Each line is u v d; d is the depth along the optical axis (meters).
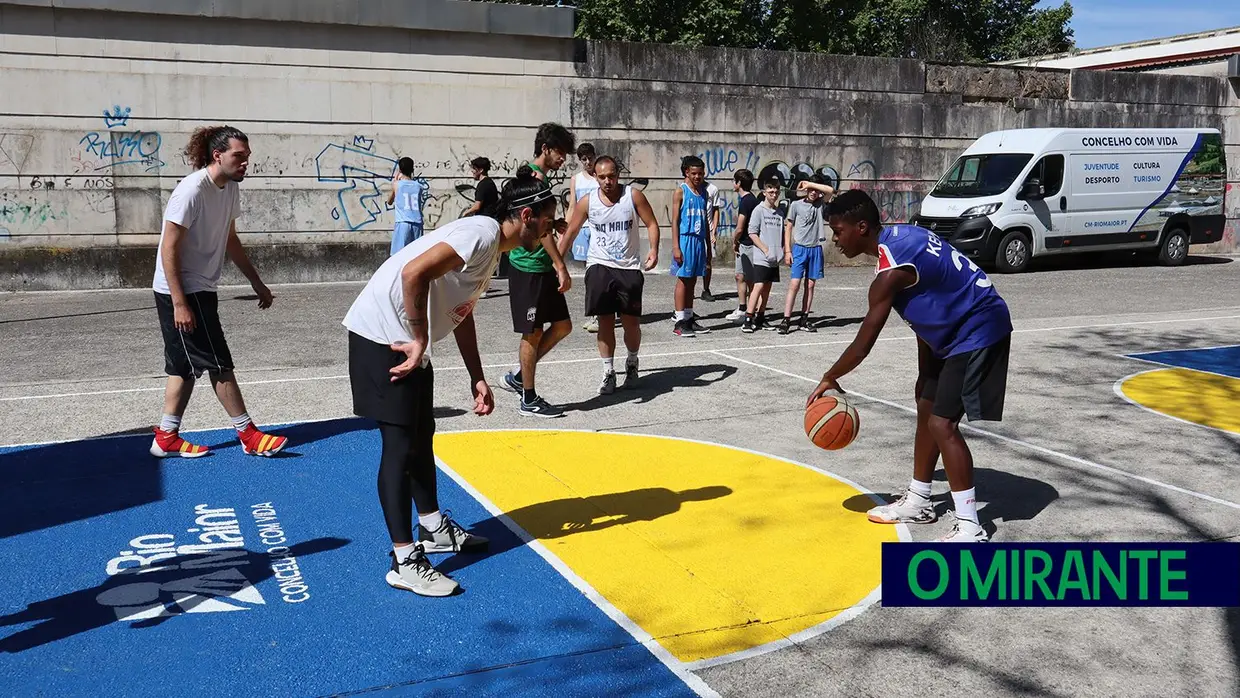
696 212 10.94
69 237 14.93
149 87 15.02
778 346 10.62
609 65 17.64
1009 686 3.71
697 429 7.33
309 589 4.50
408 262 4.31
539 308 7.46
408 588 4.47
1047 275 18.66
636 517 5.47
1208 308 14.13
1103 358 10.02
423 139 16.58
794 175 19.44
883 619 4.25
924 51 35.44
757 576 4.68
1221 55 27.67
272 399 8.01
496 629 4.13
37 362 9.49
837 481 6.12
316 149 15.97
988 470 6.33
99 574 4.64
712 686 3.69
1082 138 19.41
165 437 6.41
